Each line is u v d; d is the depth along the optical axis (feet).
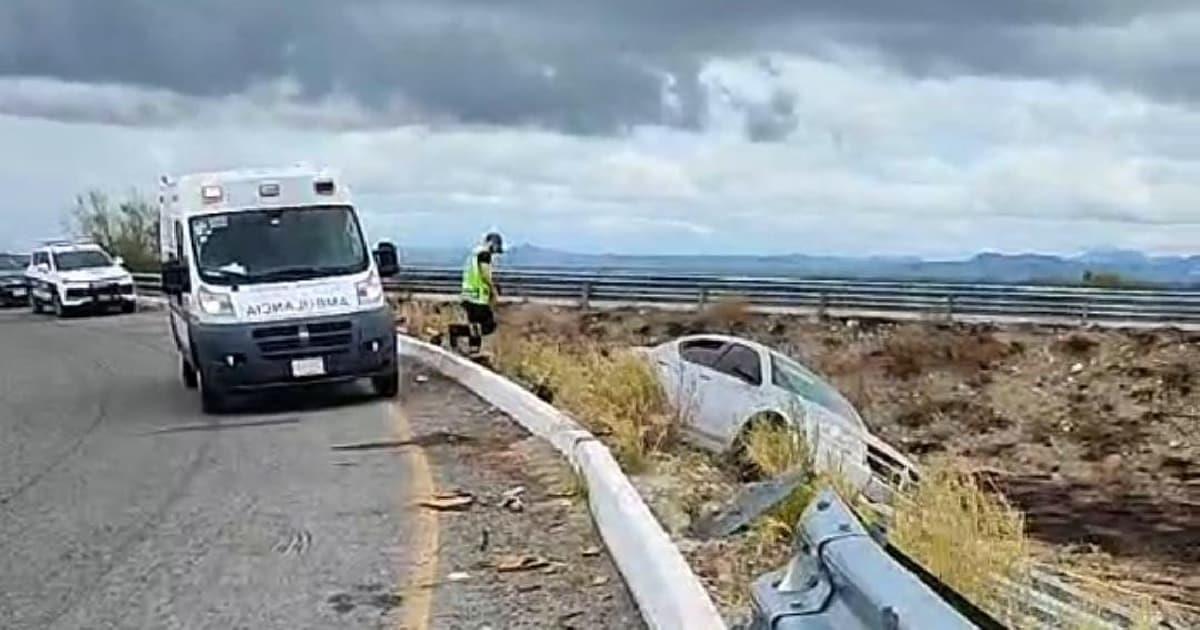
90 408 63.98
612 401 51.39
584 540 32.12
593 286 132.46
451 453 45.62
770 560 28.66
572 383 55.26
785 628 17.13
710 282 128.16
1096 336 111.86
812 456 41.09
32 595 28.63
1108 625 26.55
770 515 30.63
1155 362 106.63
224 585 28.99
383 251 62.85
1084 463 92.89
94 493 40.73
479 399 60.49
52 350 99.30
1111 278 131.64
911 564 17.46
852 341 115.85
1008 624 24.07
